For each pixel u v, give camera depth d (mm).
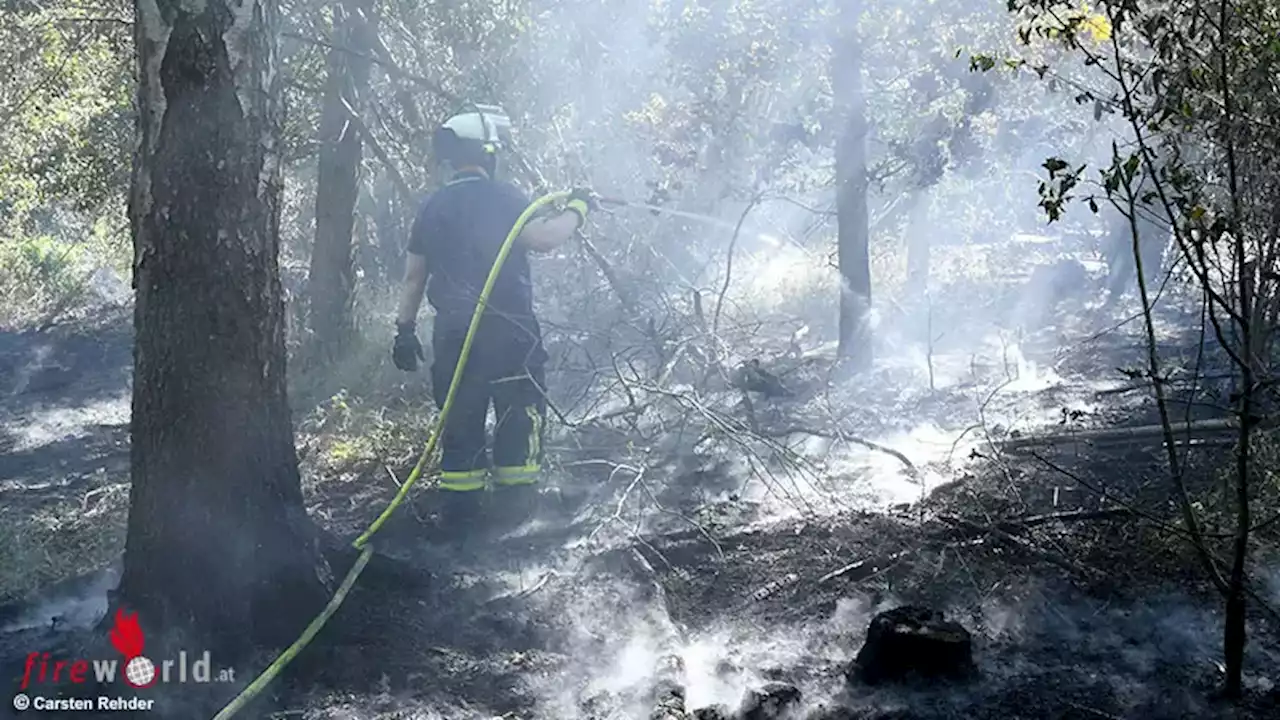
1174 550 5598
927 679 4672
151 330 4891
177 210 4805
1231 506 5938
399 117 12156
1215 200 4645
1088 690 4605
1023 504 6316
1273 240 4613
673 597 5559
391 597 5379
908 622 4770
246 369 4938
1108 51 7824
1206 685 4609
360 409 9109
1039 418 8352
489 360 6523
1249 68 4242
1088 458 7168
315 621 4953
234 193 4844
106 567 6184
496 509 6656
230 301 4879
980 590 5473
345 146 11070
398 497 6133
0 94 15500
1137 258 4395
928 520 6211
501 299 6562
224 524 4914
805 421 8305
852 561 5848
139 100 4848
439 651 4953
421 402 9305
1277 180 4449
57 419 10719
